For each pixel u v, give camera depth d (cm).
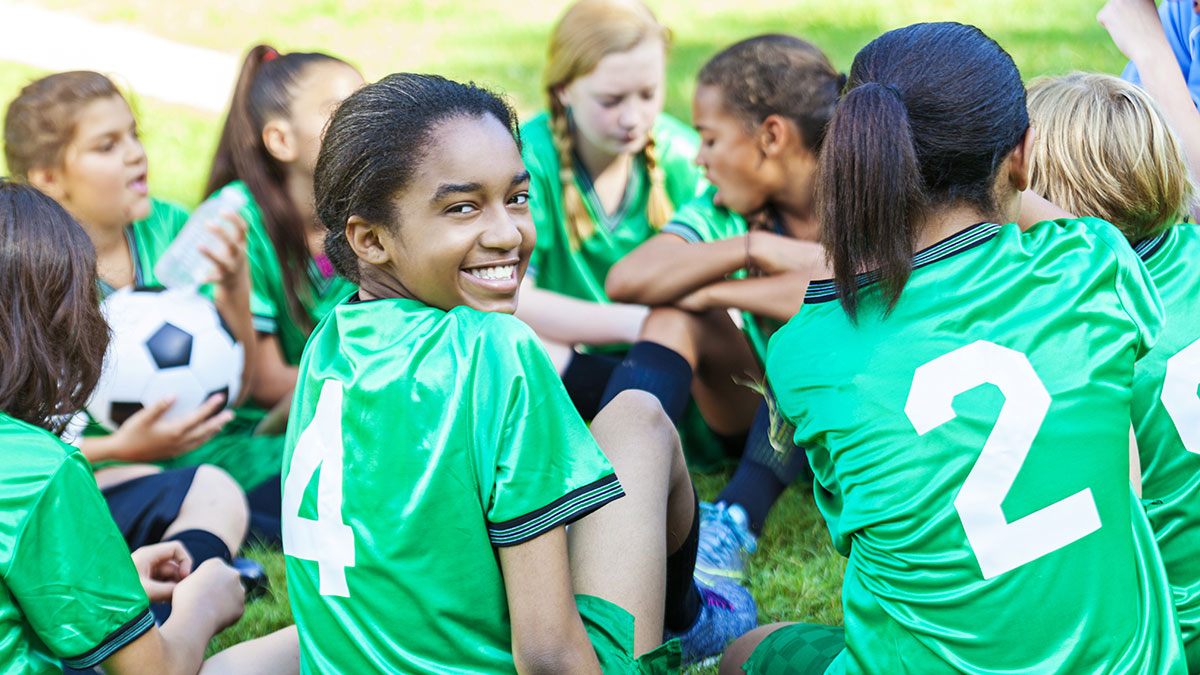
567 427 143
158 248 289
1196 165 248
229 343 270
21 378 152
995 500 144
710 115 272
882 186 142
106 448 253
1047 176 183
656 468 177
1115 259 151
